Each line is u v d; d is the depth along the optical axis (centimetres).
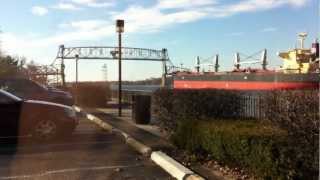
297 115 878
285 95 934
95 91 3188
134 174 1079
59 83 6425
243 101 1366
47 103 1573
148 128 1791
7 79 2514
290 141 858
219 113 1343
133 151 1373
